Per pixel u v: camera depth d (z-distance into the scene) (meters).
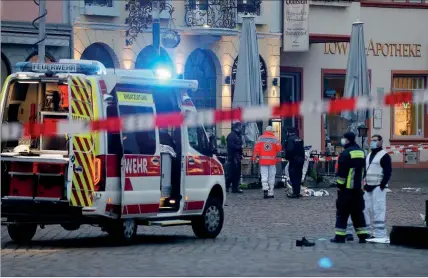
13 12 39.81
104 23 43.00
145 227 25.86
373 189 22.22
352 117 40.47
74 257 18.59
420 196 36.50
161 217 21.66
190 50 46.34
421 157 53.06
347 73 41.28
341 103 17.83
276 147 35.19
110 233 20.95
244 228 25.25
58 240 22.28
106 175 20.17
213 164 23.03
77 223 20.45
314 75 51.06
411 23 53.06
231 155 37.00
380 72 52.41
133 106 21.02
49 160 20.03
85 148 20.06
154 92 21.94
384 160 22.16
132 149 20.77
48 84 21.36
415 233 20.95
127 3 43.50
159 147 21.48
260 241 22.14
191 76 46.84
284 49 49.03
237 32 47.28
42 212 20.36
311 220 27.36
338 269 17.03
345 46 51.75
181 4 45.88
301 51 49.50
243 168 40.75
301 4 48.78
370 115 45.88
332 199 34.56
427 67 53.41
